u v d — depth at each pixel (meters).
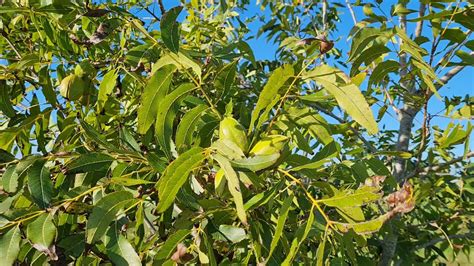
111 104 0.62
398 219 0.84
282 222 0.38
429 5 0.60
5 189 0.43
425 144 0.77
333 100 0.58
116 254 0.40
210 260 0.41
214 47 0.85
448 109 0.73
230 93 0.69
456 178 0.98
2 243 0.39
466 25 0.52
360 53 0.49
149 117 0.46
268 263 0.44
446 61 0.57
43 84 0.58
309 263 0.56
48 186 0.43
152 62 0.62
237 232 0.44
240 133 0.44
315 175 0.47
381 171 0.63
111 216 0.40
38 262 0.44
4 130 0.55
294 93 0.53
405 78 0.61
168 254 0.41
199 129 0.48
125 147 0.53
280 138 0.44
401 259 0.93
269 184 0.55
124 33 0.62
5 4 0.69
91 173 0.50
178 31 0.47
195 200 0.43
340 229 0.39
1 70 0.62
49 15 0.61
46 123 0.59
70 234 0.49
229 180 0.36
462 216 0.93
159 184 0.39
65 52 0.65
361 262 0.73
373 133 0.39
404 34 0.49
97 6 0.74
